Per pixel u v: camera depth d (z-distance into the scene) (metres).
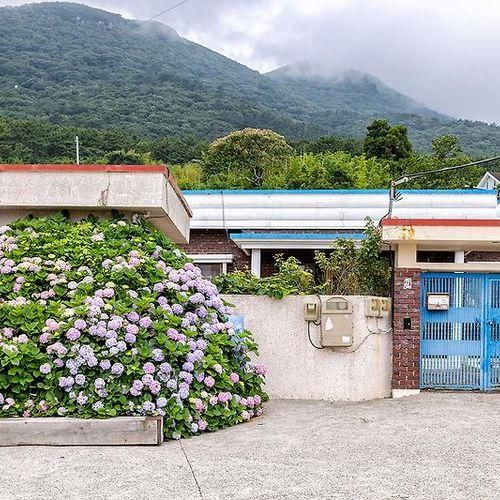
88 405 7.50
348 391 10.64
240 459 6.77
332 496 5.60
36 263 8.88
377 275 11.96
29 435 7.20
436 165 39.34
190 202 19.31
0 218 10.55
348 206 19.33
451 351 10.96
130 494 5.62
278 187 33.41
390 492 5.71
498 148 84.88
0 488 5.72
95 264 8.96
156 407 7.61
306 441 7.63
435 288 11.00
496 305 10.98
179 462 6.61
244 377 9.22
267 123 82.06
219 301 9.41
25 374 7.59
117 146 48.69
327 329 10.55
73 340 7.73
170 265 9.60
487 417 8.98
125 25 159.12
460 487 5.87
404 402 10.18
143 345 7.96
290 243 18.17
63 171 10.19
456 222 10.49
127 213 10.58
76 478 6.03
